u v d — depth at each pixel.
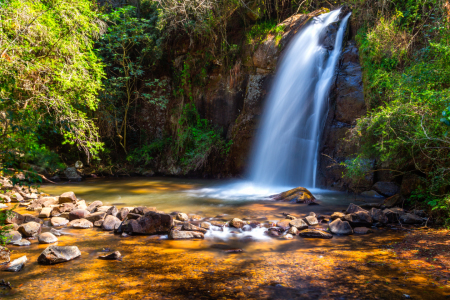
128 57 16.67
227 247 5.48
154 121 18.34
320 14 14.20
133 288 3.83
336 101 11.74
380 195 9.99
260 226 6.85
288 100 13.45
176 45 17.22
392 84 8.14
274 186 13.30
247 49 15.16
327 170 11.63
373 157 10.52
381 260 4.70
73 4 8.23
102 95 15.15
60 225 6.98
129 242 5.77
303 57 13.35
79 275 4.23
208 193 11.60
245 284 3.94
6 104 5.42
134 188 12.73
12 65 6.23
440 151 6.99
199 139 16.11
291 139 13.04
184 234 6.03
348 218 6.76
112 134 17.77
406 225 6.74
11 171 4.55
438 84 6.70
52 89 7.20
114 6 18.97
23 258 4.69
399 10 10.23
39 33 7.49
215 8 15.19
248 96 14.94
